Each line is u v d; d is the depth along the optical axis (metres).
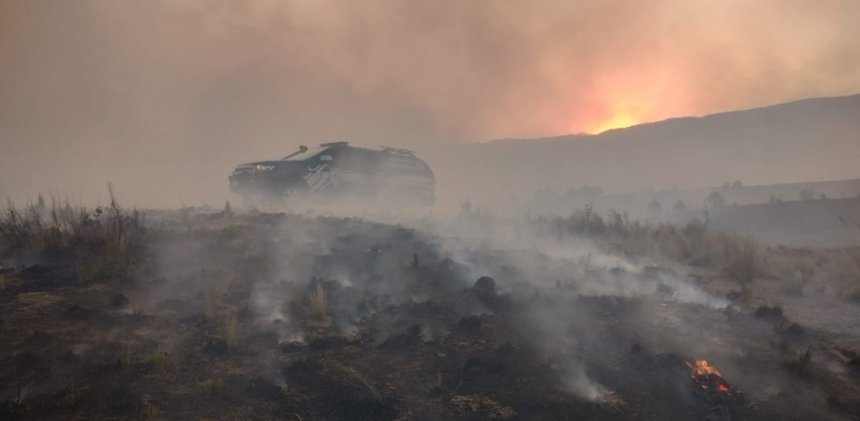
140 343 4.65
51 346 4.49
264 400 3.94
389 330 5.18
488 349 4.81
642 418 3.88
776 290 7.06
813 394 4.17
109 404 3.74
